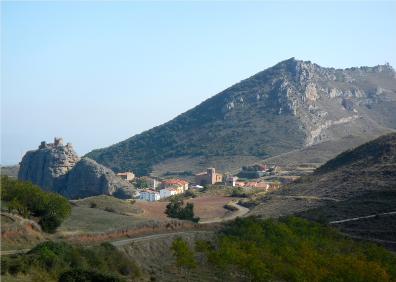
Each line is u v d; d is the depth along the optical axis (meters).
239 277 74.50
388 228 98.81
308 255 71.12
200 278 69.31
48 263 50.38
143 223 94.62
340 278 63.72
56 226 78.12
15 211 77.38
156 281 63.47
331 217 111.88
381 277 64.94
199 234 92.06
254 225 91.56
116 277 49.03
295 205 134.38
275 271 68.31
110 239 81.56
